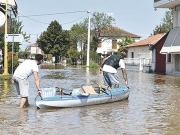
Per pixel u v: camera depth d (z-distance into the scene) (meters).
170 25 67.50
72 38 74.50
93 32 68.94
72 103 11.24
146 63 41.00
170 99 13.73
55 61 81.69
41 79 23.48
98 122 9.06
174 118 9.73
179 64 33.62
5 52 22.17
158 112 10.69
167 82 22.94
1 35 30.02
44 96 10.96
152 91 16.80
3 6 24.28
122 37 73.75
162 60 37.16
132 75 31.48
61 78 24.81
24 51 64.06
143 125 8.78
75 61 65.00
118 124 8.85
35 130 8.05
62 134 7.74
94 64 47.69
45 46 81.88
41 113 10.14
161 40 37.44
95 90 12.45
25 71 10.78
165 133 7.97
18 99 12.78
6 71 22.23
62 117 9.64
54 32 80.44
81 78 25.05
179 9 34.75
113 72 13.40
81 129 8.24
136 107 11.59
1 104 11.62
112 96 12.48
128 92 13.51
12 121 8.98
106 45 75.25
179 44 32.69
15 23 38.81
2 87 16.66
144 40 52.09
